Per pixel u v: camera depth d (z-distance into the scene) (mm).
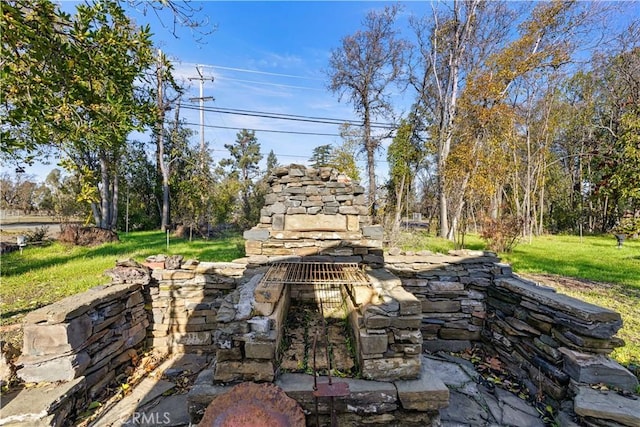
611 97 15422
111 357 3094
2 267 6699
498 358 3576
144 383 3146
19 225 17359
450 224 13766
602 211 18703
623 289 5727
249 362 2205
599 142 15828
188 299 3912
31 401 2184
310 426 2150
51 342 2443
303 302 3799
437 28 14398
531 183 18141
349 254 3674
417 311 2330
